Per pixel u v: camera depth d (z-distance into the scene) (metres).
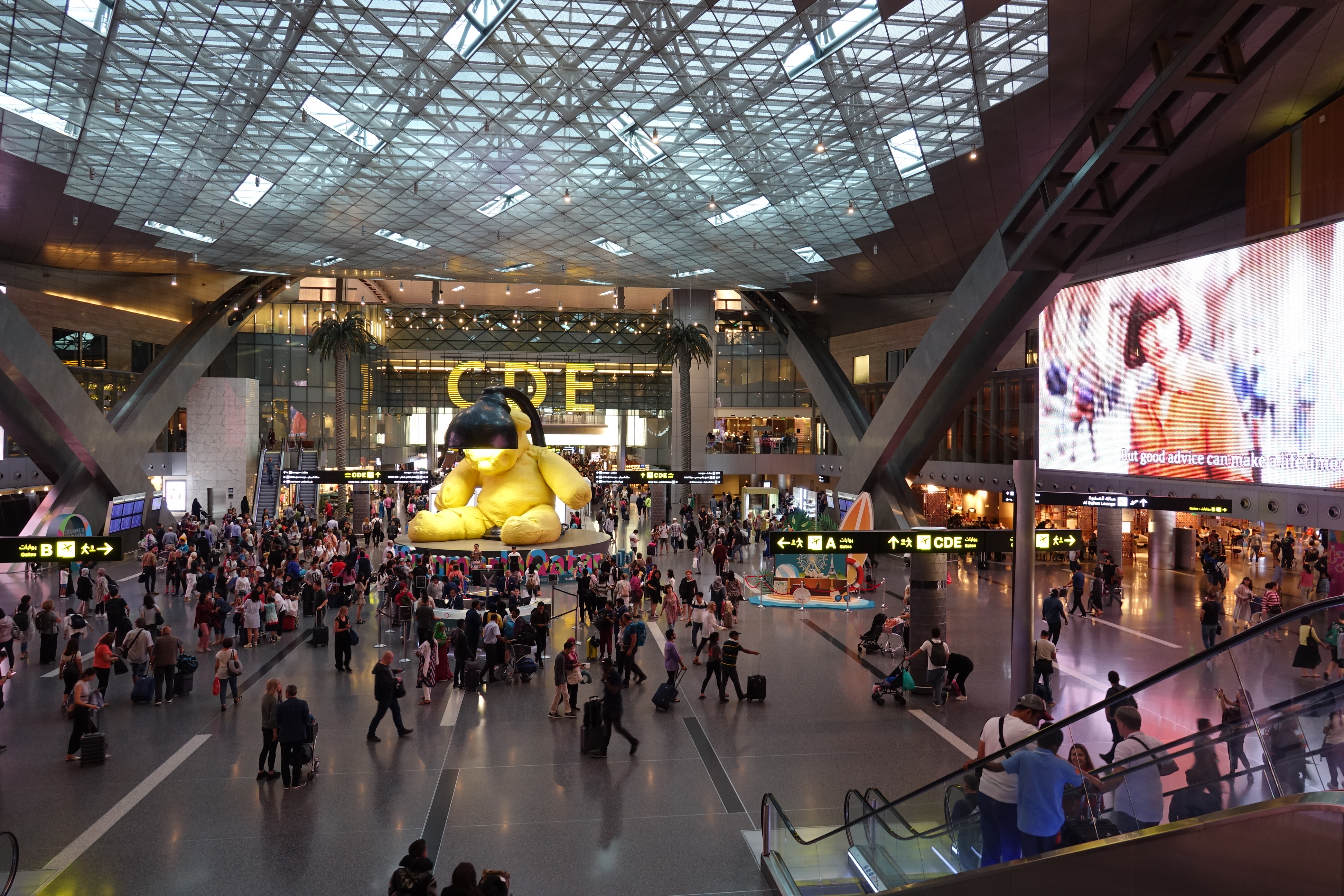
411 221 33.50
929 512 43.47
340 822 11.05
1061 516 37.06
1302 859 3.66
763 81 21.31
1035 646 16.22
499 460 32.91
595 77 21.30
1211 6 14.27
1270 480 22.27
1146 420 27.08
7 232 32.94
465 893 6.93
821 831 10.62
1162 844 4.47
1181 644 20.69
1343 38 16.81
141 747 13.70
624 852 10.30
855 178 27.84
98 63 20.05
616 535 42.91
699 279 45.22
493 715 15.52
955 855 7.23
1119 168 18.77
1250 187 23.80
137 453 36.59
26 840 10.48
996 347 25.67
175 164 26.81
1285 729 4.65
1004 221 22.28
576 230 34.69
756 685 16.53
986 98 20.73
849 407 40.59
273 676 17.92
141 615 17.94
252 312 46.34
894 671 18.22
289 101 22.44
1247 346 23.03
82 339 41.88
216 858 10.05
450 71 20.95
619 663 17.69
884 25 17.94
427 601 17.75
